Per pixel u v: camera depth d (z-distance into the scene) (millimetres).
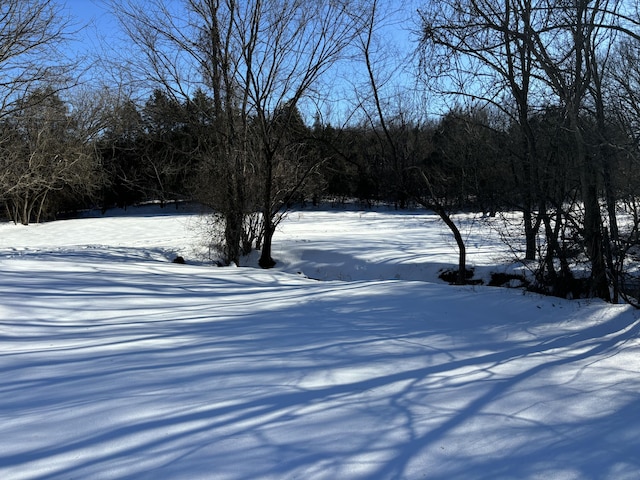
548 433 3873
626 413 4242
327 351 5828
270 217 16359
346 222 30906
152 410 4051
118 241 22844
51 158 28844
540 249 10016
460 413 4203
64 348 5801
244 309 8266
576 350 6105
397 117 13328
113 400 4242
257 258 17062
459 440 3727
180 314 7844
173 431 3689
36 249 17469
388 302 8523
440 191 12797
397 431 3832
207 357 5504
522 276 12164
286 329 6855
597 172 8586
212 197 15812
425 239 20297
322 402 4332
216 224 16484
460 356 5812
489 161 10977
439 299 8648
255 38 15062
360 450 3520
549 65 8844
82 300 8508
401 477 3213
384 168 13461
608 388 4812
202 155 16234
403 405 4336
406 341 6355
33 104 19750
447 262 14586
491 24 9203
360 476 3195
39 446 3428
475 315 7738
